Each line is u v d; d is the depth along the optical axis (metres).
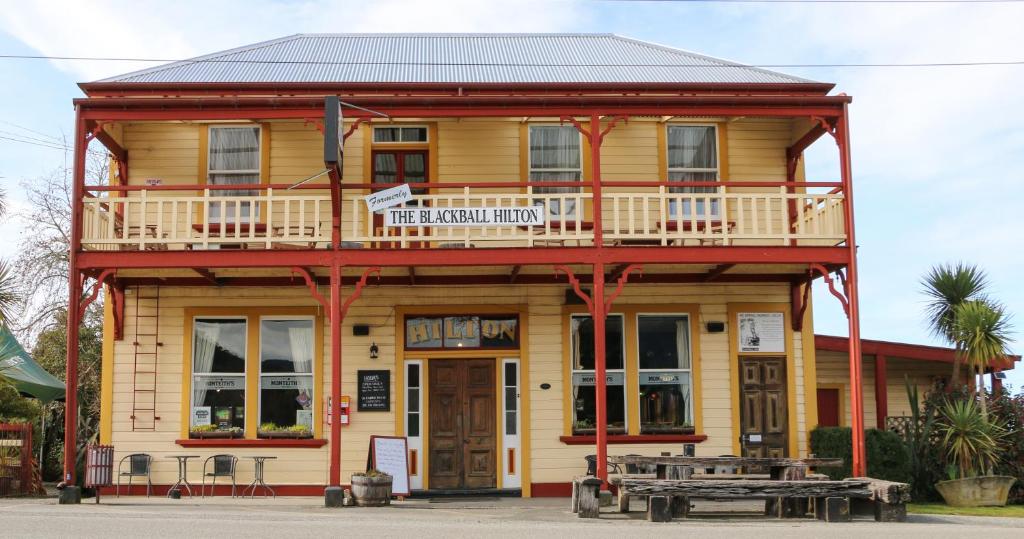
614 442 15.68
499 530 10.38
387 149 16.20
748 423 15.89
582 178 16.23
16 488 15.27
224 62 16.78
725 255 14.10
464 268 15.49
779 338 16.14
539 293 16.05
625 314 16.05
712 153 16.56
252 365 15.66
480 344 15.98
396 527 10.55
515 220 14.12
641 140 16.41
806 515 12.52
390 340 15.84
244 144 16.19
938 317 17.22
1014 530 10.93
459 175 16.14
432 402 15.81
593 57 17.69
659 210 16.20
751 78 16.03
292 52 17.75
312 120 14.06
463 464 15.67
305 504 13.65
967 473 14.82
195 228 15.73
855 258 14.18
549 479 15.59
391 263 13.91
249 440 15.42
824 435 15.22
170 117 13.76
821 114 14.35
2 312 18.41
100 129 14.35
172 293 15.78
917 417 15.73
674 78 16.03
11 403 16.06
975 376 17.56
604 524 11.20
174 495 14.72
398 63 16.89
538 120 16.23
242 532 9.84
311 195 16.05
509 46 18.77
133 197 15.11
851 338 14.08
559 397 15.80
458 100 13.88
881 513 11.88
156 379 15.57
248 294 15.86
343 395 15.65
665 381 15.98
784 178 16.53
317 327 15.80
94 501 13.98
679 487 11.66
